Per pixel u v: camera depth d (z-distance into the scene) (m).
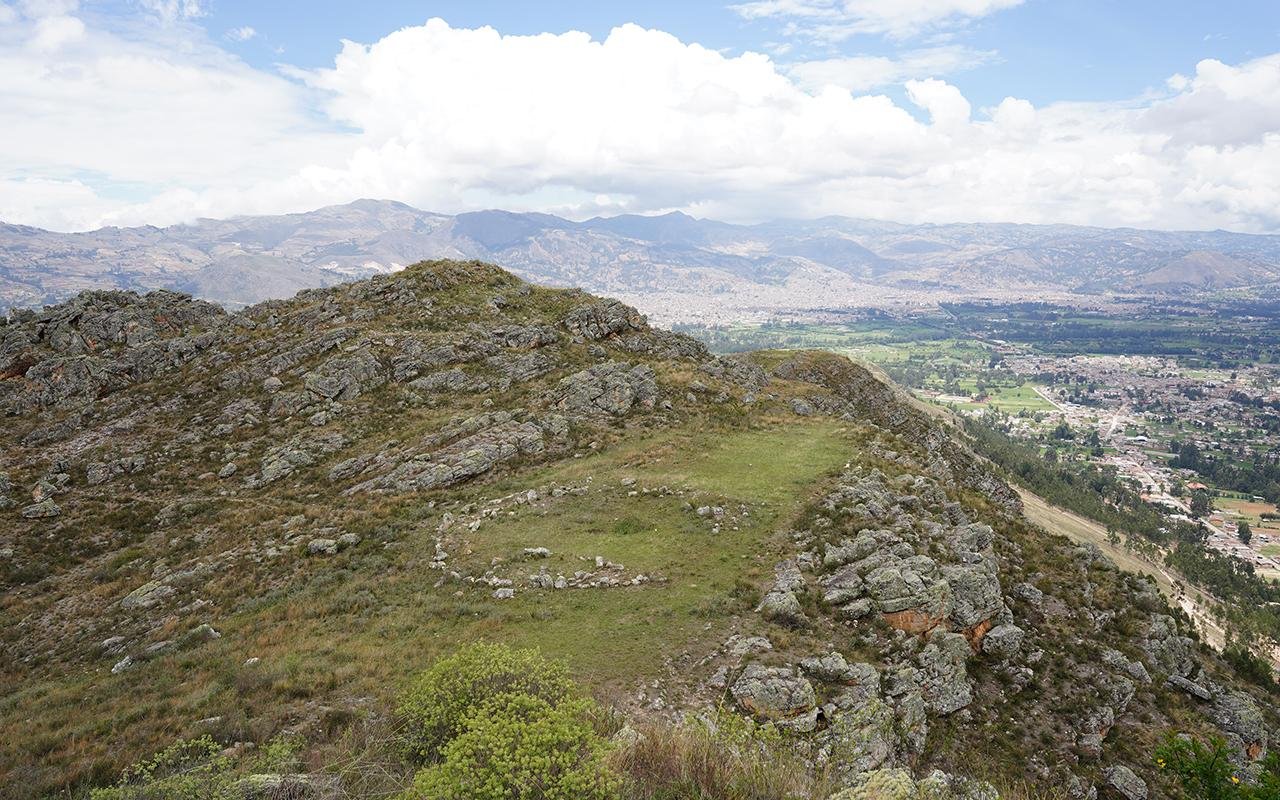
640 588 27.81
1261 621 103.19
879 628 25.48
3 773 15.48
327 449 52.50
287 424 57.25
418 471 45.88
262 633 25.75
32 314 78.12
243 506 45.22
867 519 33.69
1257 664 37.53
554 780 9.41
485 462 45.78
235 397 61.94
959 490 46.50
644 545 32.06
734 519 34.50
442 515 38.75
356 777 12.14
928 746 21.67
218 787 11.58
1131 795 22.34
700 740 11.63
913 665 23.97
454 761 9.52
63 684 24.95
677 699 20.42
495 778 9.24
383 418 57.34
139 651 26.52
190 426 57.88
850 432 53.62
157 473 50.81
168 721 17.56
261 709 17.62
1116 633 30.91
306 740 15.05
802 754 18.25
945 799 12.89
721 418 57.88
